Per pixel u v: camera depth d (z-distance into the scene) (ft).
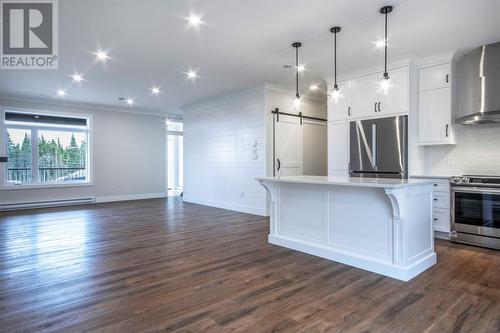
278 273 9.89
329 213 11.25
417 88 15.15
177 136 33.24
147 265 10.71
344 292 8.43
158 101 24.72
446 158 15.31
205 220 18.70
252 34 11.95
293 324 6.82
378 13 10.36
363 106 16.29
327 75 17.53
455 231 13.37
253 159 20.63
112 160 27.45
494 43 13.00
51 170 24.86
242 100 21.40
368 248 10.14
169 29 11.50
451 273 9.78
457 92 14.62
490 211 12.41
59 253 12.10
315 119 22.98
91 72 16.67
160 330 6.59
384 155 15.23
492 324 6.79
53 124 24.89
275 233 13.37
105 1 9.52
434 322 6.88
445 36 12.28
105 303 7.86
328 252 11.18
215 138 23.95
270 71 16.76
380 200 9.76
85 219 19.15
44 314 7.30
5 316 7.20
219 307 7.63
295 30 11.62
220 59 14.78
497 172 13.92
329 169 17.87
